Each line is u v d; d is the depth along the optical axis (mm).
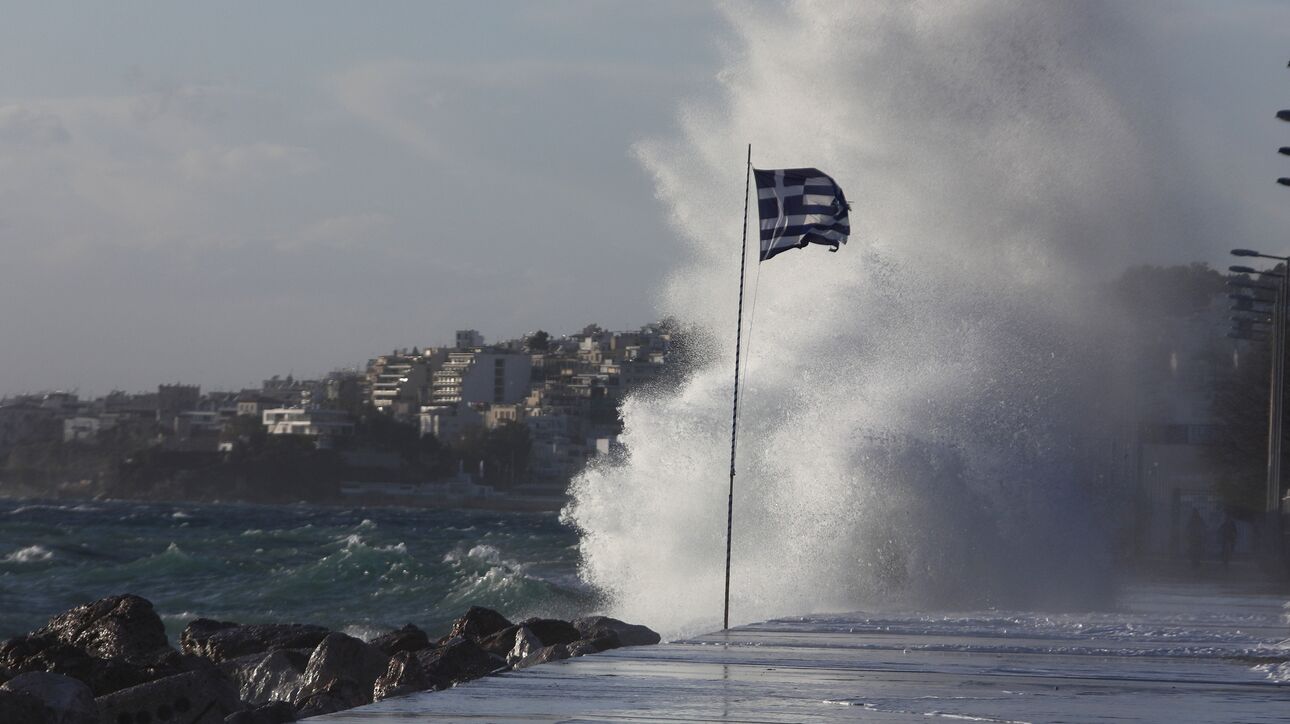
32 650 53438
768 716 30078
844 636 52000
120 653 52719
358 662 49625
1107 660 44031
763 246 62500
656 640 54438
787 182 62625
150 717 39188
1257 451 184000
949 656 44750
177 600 122375
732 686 35469
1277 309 143375
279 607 115125
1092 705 32781
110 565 169625
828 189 62719
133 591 131125
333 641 49938
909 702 32719
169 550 158125
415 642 59312
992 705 32531
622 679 37031
